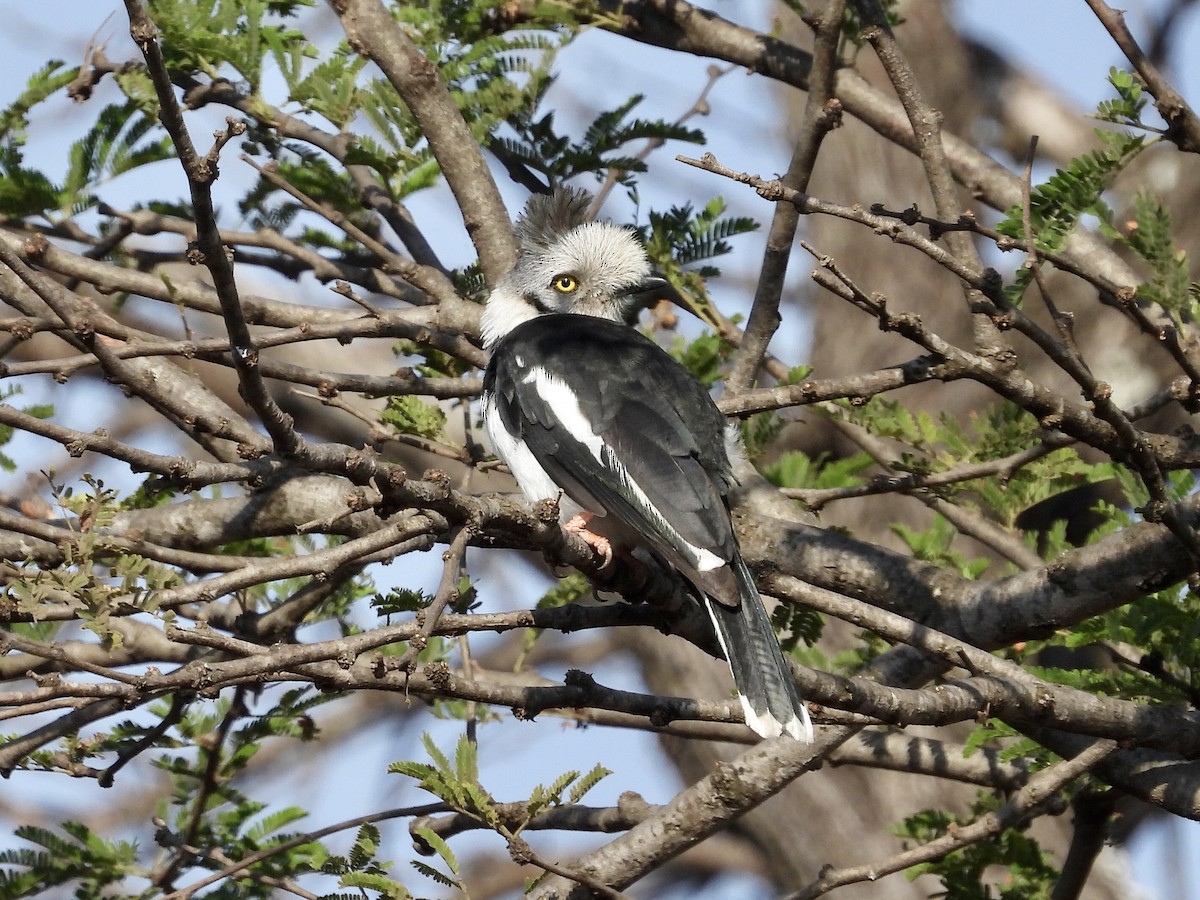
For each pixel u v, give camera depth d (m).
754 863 21.17
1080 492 16.58
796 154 11.14
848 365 19.11
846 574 11.09
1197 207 17.59
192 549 11.72
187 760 12.15
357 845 9.99
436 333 12.12
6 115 12.22
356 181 13.56
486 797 9.01
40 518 10.95
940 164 10.01
